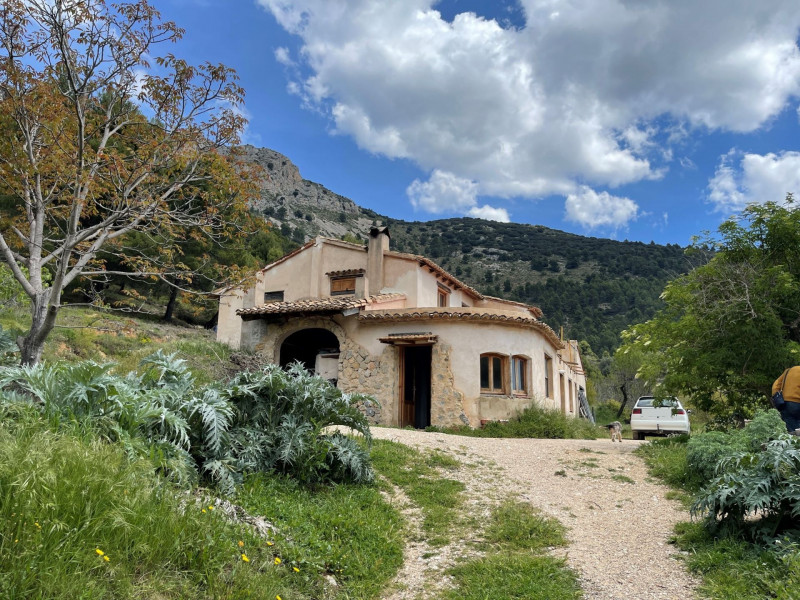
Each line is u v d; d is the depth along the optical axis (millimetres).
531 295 89125
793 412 6930
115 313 25891
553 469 9109
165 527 3832
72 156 7996
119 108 9055
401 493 7289
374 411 15922
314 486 6668
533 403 15820
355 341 16719
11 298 11750
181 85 8648
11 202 11047
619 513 6953
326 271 20453
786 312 10562
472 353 15641
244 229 9688
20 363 7316
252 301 20719
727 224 11312
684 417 17312
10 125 7824
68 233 7512
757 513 5742
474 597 4574
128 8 8109
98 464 3918
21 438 3900
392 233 138375
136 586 3307
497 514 6707
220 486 5516
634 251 112562
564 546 5773
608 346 65625
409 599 4645
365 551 5293
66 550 3148
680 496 7508
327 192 163125
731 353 10258
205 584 3670
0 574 2814
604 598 4484
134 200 8453
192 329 29219
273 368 7102
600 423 33594
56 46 7875
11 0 7480
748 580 4328
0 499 3230
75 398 5148
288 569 4445
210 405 5977
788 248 10906
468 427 14984
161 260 10047
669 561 5203
